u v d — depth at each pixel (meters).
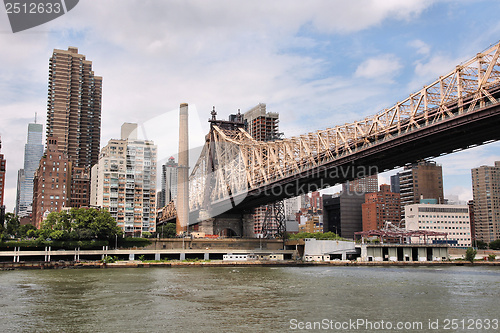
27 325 56.62
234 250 197.25
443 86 95.69
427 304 71.94
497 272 137.12
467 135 97.50
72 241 172.75
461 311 66.06
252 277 116.38
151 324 57.12
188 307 68.44
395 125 107.56
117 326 56.03
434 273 133.25
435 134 97.31
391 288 92.06
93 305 69.94
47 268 148.50
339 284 99.62
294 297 78.88
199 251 189.25
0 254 159.00
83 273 127.19
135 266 158.38
